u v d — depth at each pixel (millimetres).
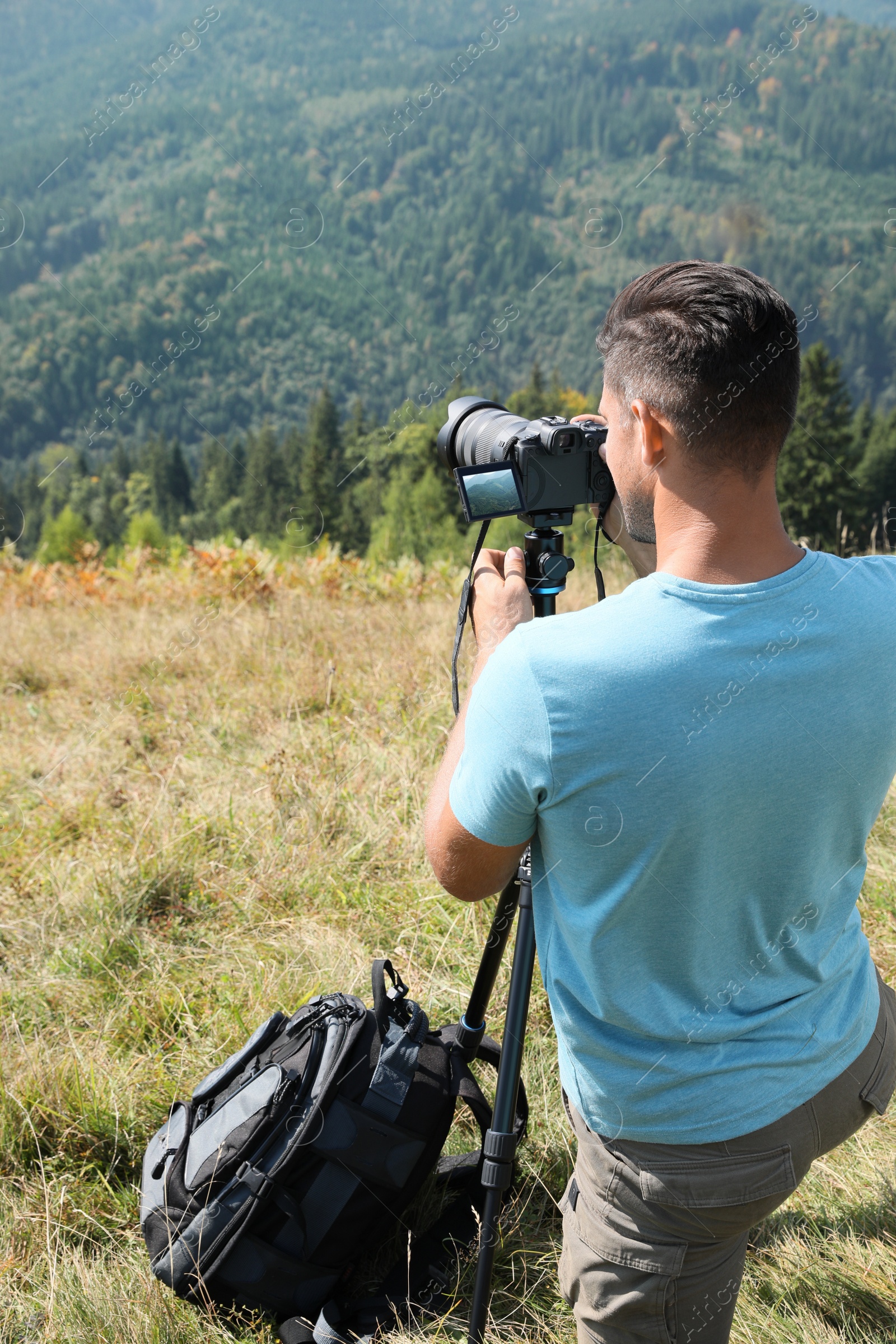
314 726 4062
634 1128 1021
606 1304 1131
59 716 4648
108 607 7812
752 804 859
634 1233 1075
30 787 3820
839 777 888
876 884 2754
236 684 4730
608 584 5879
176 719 4297
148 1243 1723
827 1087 1058
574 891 949
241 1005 2418
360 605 6855
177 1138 1798
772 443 853
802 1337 1555
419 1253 1781
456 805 981
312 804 3293
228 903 2906
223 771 3746
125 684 4910
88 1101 2150
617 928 936
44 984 2600
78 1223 1919
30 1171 2053
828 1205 1829
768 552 882
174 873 2996
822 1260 1706
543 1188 1925
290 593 7125
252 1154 1666
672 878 890
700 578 872
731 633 841
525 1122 1901
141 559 9719
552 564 1355
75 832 3475
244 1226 1626
